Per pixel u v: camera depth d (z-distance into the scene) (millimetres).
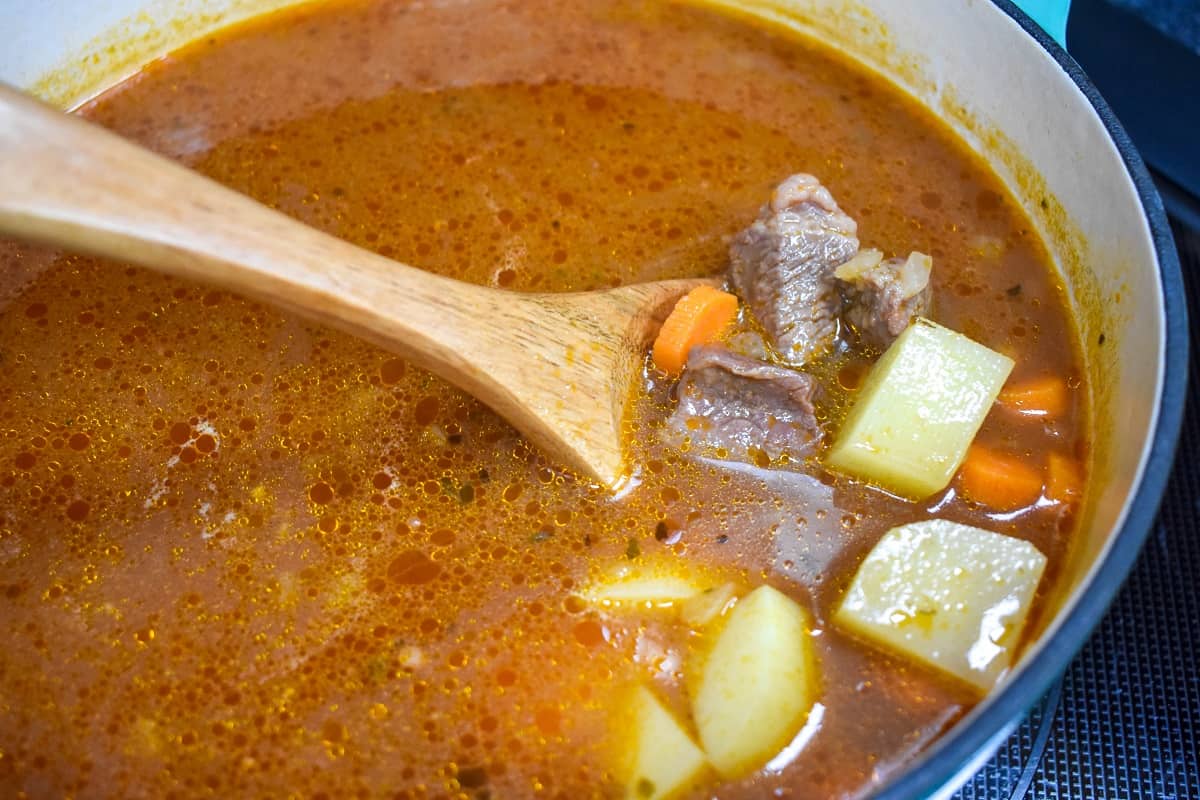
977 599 352
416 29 461
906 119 445
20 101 327
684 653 354
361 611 359
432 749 343
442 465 380
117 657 353
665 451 380
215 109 445
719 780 338
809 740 343
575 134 440
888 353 383
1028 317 404
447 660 353
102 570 364
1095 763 366
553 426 364
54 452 380
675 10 469
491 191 427
